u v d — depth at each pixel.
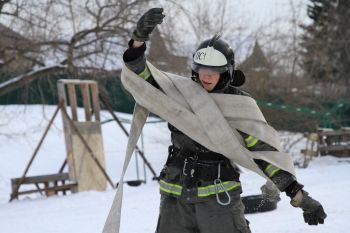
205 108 3.71
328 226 7.21
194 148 3.81
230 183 3.81
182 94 3.77
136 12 17.92
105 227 3.79
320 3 34.59
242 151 3.70
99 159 14.44
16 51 16.83
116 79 19.84
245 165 3.73
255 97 23.14
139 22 3.48
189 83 3.82
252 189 11.27
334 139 19.77
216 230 3.74
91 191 12.92
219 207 3.75
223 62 3.74
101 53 17.91
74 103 14.27
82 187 13.90
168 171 3.92
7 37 16.88
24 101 19.53
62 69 17.52
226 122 3.72
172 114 3.75
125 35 17.88
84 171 13.98
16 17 16.66
